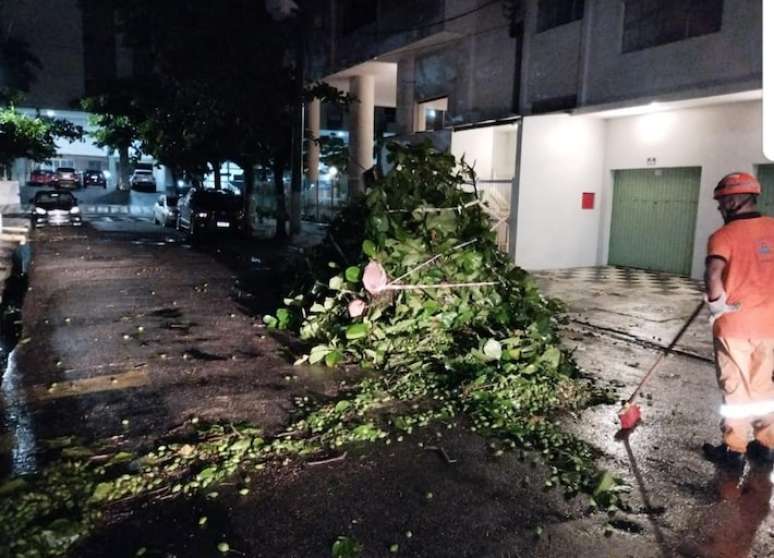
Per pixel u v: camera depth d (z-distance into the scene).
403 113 18.70
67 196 23.38
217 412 4.81
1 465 3.86
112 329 7.48
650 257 13.33
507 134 15.75
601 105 12.32
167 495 3.54
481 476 3.87
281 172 20.27
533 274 12.73
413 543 3.14
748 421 3.97
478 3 15.51
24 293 9.83
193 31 18.03
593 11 12.58
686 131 12.09
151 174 47.97
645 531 3.31
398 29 17.23
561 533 3.27
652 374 6.10
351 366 6.05
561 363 5.88
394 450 4.20
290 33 18.86
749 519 3.45
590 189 13.95
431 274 6.59
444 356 6.03
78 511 3.32
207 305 9.04
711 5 10.37
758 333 3.75
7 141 32.50
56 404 4.94
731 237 3.77
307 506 3.46
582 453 4.22
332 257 8.22
